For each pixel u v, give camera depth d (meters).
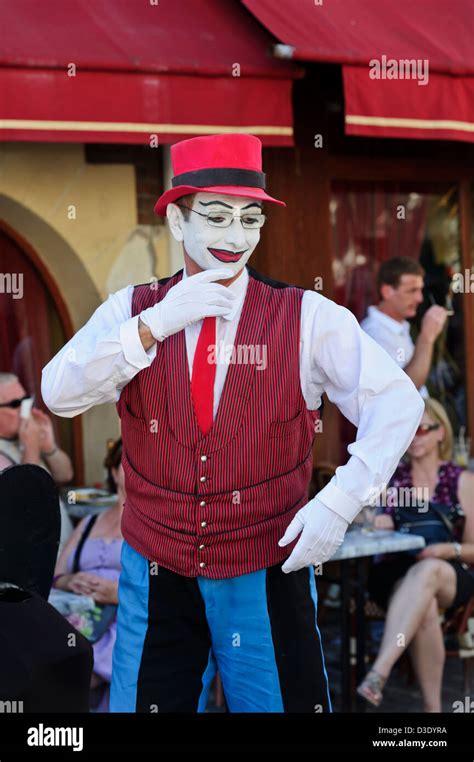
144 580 3.07
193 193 2.99
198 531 2.99
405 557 5.39
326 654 5.97
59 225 6.26
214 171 2.95
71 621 4.55
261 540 3.02
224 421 2.97
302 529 2.93
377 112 5.38
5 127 4.85
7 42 4.91
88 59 4.94
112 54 5.01
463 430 7.20
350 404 3.04
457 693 5.59
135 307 3.11
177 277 3.21
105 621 4.60
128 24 5.30
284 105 5.32
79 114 4.96
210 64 5.14
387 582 5.42
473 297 7.20
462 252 7.14
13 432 5.93
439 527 5.50
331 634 6.36
